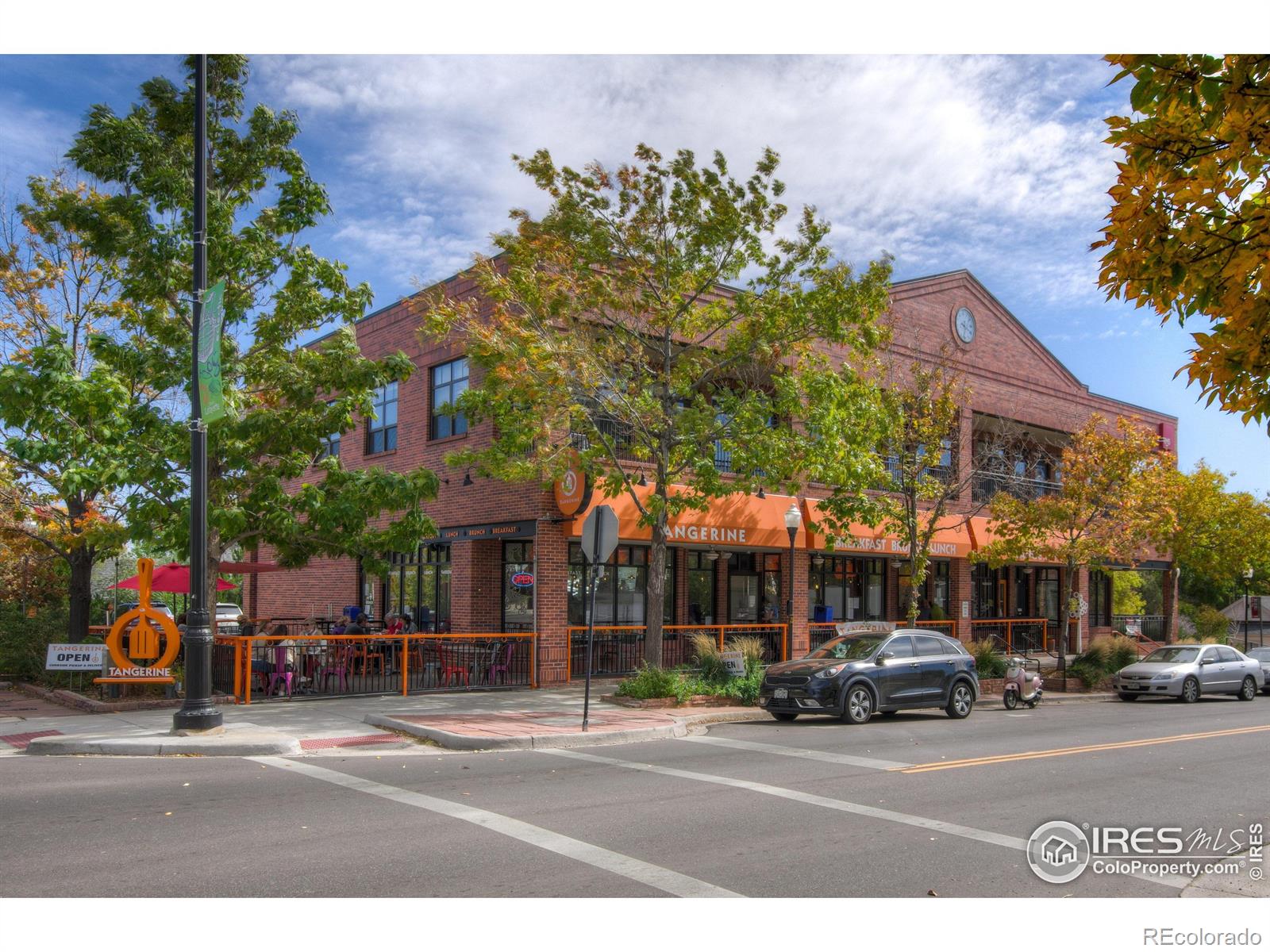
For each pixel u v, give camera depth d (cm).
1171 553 3325
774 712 1563
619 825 786
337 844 716
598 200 1667
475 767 1075
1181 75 490
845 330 1752
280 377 1602
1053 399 3153
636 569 2225
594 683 1942
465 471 2148
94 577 3183
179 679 1580
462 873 646
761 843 738
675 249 1702
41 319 1997
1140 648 3127
